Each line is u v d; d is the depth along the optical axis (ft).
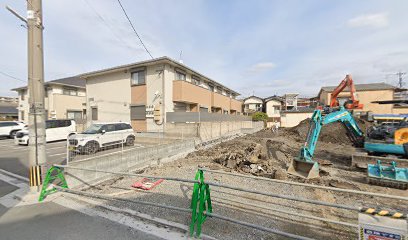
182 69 54.19
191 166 25.45
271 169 25.04
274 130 73.82
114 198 13.05
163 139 41.24
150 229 10.37
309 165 22.12
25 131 42.91
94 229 10.37
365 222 7.09
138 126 51.34
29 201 13.98
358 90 83.66
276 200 14.97
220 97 76.74
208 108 64.90
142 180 19.67
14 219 11.47
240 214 12.42
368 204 14.89
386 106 78.84
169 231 10.21
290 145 43.70
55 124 45.34
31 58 15.40
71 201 14.11
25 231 10.23
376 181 19.83
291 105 133.08
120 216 11.82
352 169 25.63
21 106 85.71
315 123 24.07
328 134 48.01
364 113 44.09
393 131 24.08
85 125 55.72
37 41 15.51
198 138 43.27
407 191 18.25
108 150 31.55
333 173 23.99
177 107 52.37
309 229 10.88
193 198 10.09
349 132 32.24
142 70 50.62
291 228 10.93
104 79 57.88
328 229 10.96
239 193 16.16
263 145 43.01
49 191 15.20
